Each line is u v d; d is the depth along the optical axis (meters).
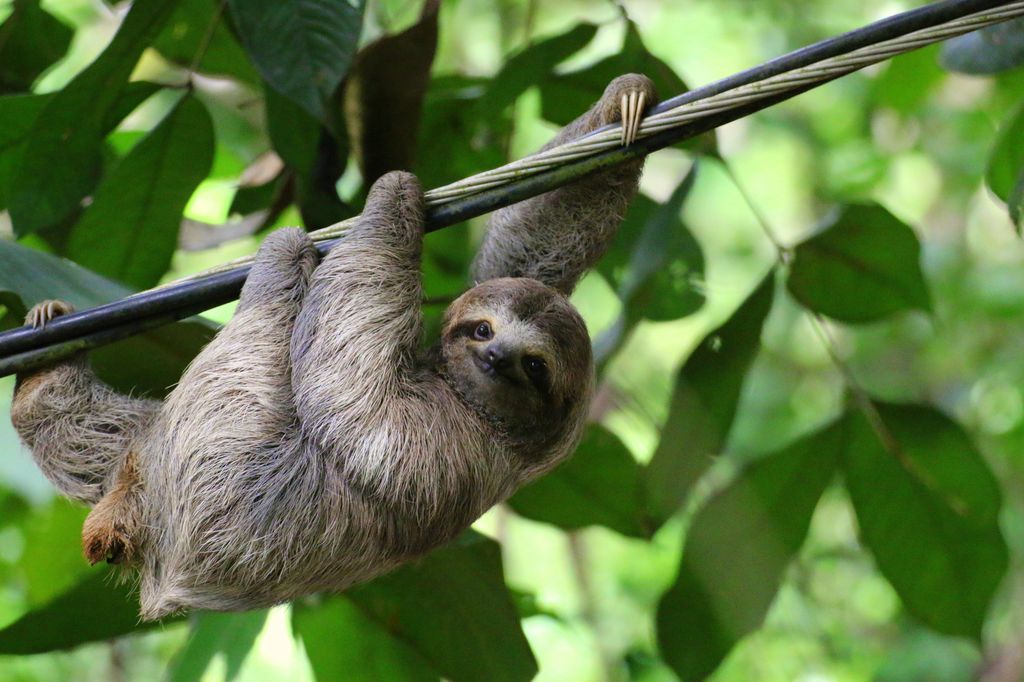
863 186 24.19
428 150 12.44
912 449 9.83
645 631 18.88
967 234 25.16
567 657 17.27
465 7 22.22
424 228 8.39
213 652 9.84
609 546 20.12
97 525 8.25
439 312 12.62
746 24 25.27
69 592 9.85
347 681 10.14
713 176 24.31
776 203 25.19
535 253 9.80
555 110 12.23
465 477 8.52
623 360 19.97
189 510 8.02
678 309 11.95
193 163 10.90
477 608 9.98
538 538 20.25
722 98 7.88
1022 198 9.20
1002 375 22.41
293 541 8.02
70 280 8.83
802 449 9.86
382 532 8.20
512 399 8.72
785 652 18.31
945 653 18.44
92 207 10.86
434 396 8.59
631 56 11.72
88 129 10.30
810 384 23.47
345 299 8.16
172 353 9.39
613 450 10.77
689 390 9.81
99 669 17.72
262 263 8.38
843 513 22.23
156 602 8.22
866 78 25.30
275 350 8.23
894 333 23.34
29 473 12.48
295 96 8.93
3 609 15.30
